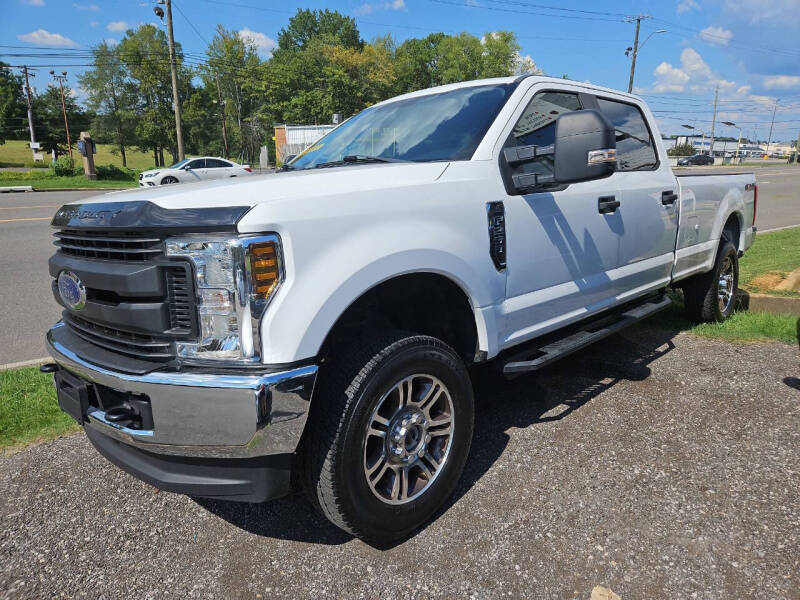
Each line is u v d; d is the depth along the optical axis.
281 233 1.90
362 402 2.10
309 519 2.54
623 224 3.55
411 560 2.23
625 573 2.10
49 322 5.64
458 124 2.94
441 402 2.50
